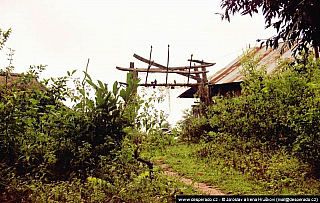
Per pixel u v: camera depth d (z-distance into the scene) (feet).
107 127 22.53
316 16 15.23
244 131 37.35
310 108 24.76
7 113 18.63
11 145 18.78
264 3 17.39
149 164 21.84
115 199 16.49
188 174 27.63
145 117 23.54
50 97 23.36
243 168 28.17
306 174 23.90
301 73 29.81
